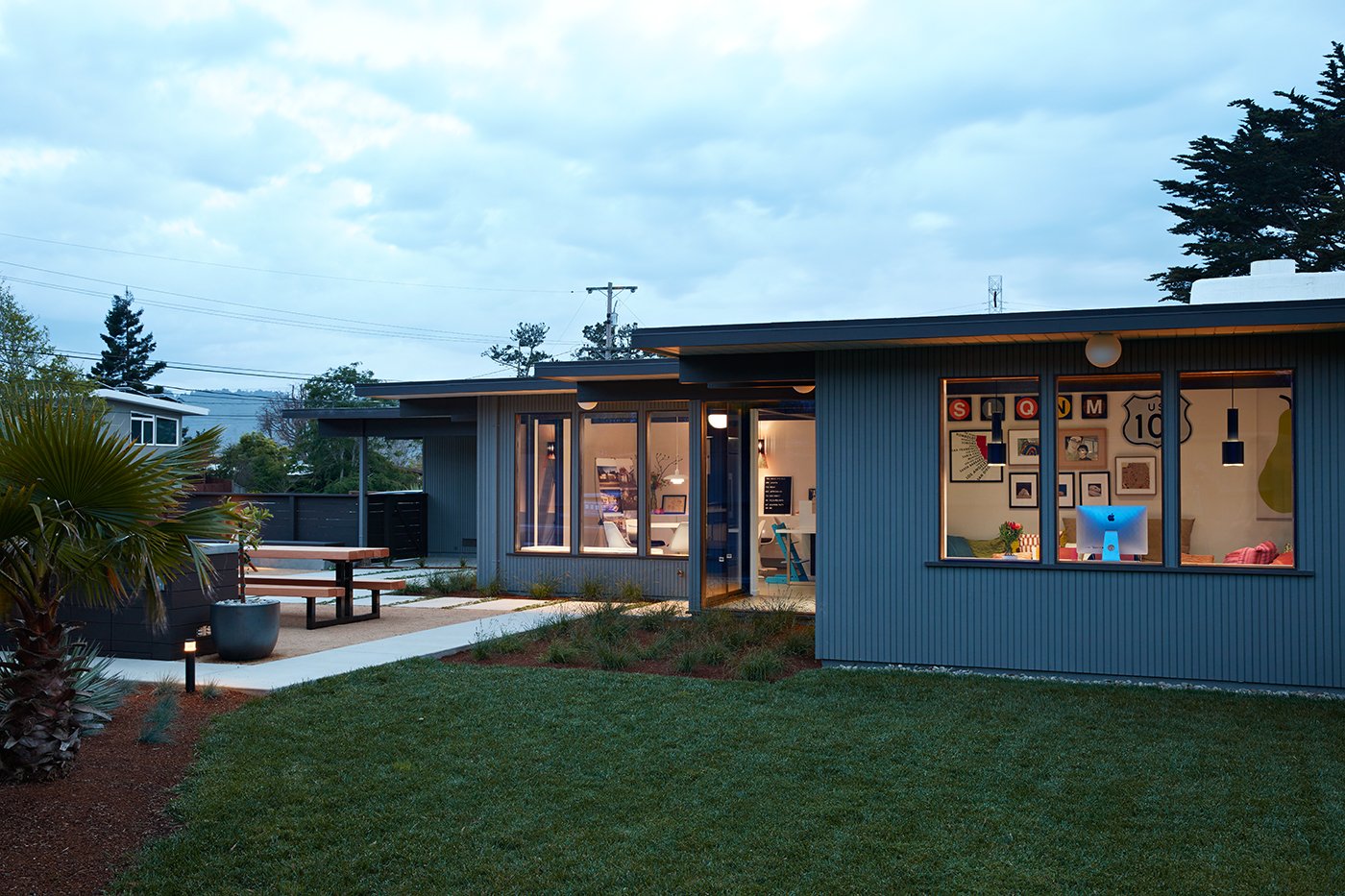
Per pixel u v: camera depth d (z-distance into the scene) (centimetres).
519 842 506
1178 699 808
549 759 638
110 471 545
